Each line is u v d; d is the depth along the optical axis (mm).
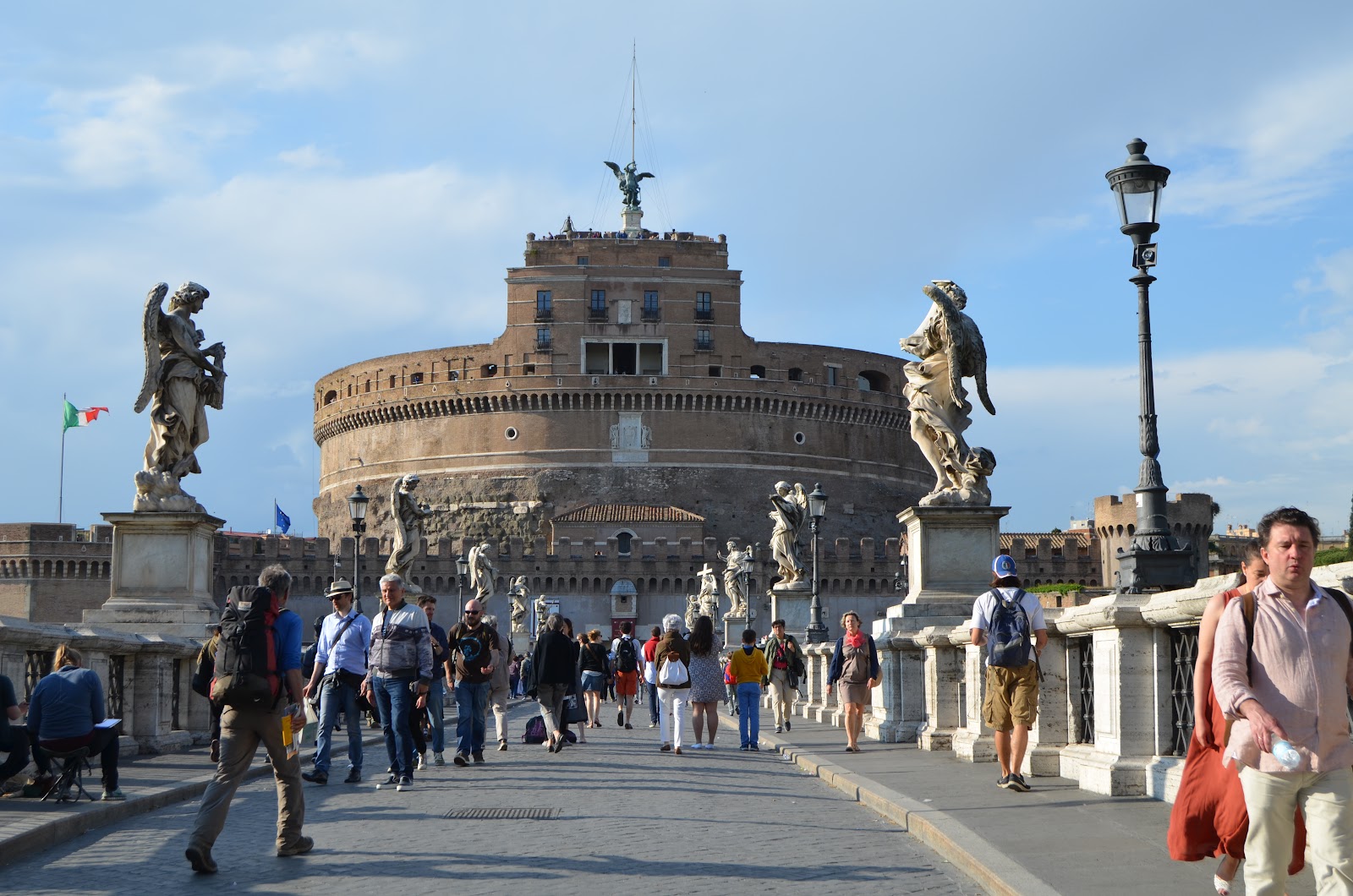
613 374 140125
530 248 143125
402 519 39938
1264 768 7270
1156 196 15906
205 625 22109
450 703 42906
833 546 141625
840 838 12430
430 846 11969
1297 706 7238
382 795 16297
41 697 13734
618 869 10727
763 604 131375
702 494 138375
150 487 22484
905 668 22781
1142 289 15930
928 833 11945
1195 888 8992
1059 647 15500
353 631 17719
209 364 23266
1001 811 12680
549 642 23453
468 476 140750
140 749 19641
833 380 148250
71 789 15289
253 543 125125
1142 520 15414
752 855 11438
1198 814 8008
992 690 14289
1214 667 7445
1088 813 12211
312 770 18562
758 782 17797
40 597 117375
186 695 21812
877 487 148750
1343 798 7199
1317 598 7387
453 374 143500
